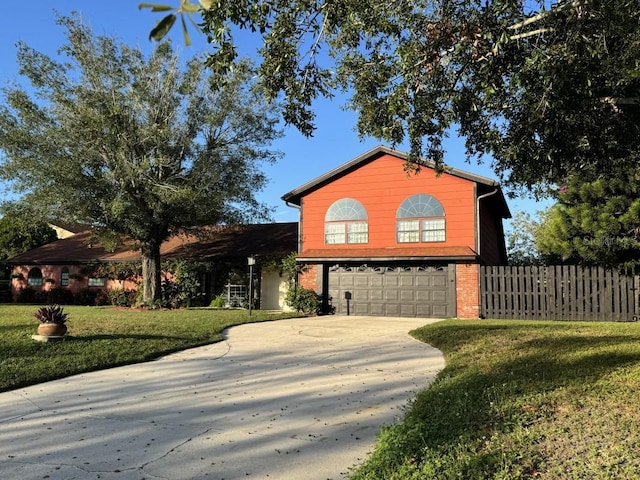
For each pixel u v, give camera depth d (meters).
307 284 20.91
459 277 18.59
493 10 5.55
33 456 4.56
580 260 19.33
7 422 5.68
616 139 7.22
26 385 7.51
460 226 19.27
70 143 19.34
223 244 27.14
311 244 21.34
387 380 7.53
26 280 29.95
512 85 6.12
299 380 7.70
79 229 38.31
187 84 20.41
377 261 19.59
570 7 5.21
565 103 6.16
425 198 19.83
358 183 20.86
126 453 4.61
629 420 4.52
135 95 19.83
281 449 4.67
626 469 3.50
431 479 3.57
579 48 5.39
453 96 6.59
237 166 21.45
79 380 7.87
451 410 5.17
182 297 24.00
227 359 9.60
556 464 3.69
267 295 24.11
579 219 15.73
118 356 9.50
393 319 18.02
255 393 6.91
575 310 16.61
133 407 6.25
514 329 12.36
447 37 5.79
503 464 3.70
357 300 20.22
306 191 21.61
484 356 8.59
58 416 5.88
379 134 7.34
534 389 5.80
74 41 19.56
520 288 17.59
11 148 18.91
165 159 19.80
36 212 19.92
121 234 23.09
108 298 27.09
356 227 20.75
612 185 15.05
